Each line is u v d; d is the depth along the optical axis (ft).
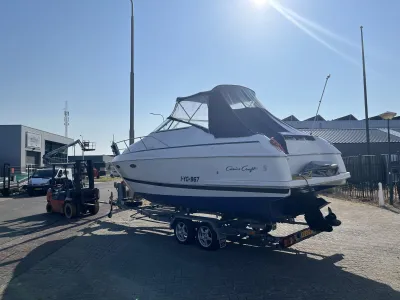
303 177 19.70
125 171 29.17
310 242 24.25
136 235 27.84
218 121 22.85
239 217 22.95
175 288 16.43
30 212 42.39
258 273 18.38
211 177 22.35
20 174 84.28
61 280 17.65
